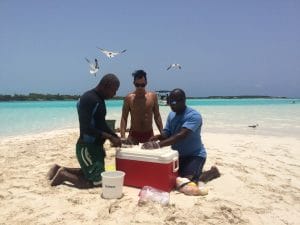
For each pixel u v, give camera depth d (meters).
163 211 2.20
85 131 2.58
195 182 2.76
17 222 2.09
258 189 2.75
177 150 2.87
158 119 3.42
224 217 2.16
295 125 8.73
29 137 6.13
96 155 2.71
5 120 10.73
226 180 2.91
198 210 2.22
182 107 2.78
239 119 10.65
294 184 2.99
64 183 2.76
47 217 2.14
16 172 3.15
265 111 15.31
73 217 2.13
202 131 7.47
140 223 2.05
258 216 2.25
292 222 2.21
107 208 2.25
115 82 2.64
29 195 2.50
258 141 5.66
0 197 2.48
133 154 2.64
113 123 5.21
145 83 3.27
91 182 2.73
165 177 2.53
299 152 4.61
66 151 4.29
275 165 3.69
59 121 10.38
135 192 2.55
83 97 2.60
